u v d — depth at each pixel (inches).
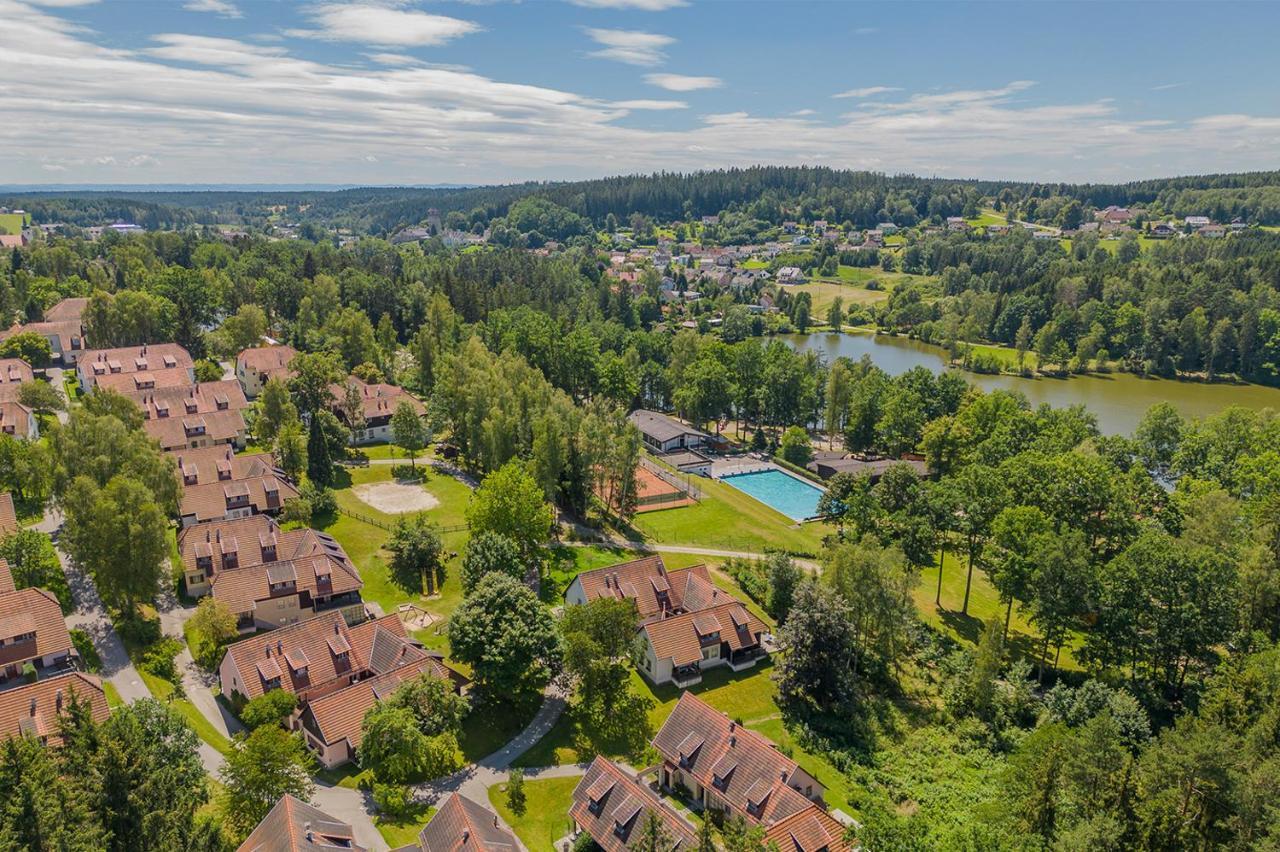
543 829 2415.1
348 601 3550.7
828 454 6373.0
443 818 2102.6
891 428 6151.6
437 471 5152.6
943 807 2603.3
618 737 2874.0
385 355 7130.9
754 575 4047.7
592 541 4416.8
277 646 2866.6
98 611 3280.0
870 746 2928.2
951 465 5413.4
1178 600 3186.5
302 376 5639.8
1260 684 2593.5
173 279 7470.5
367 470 5078.7
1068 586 3272.6
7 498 3533.5
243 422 5241.1
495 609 2947.8
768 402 6702.8
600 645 2989.7
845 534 4387.3
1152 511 4389.8
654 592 3580.2
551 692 3095.5
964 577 4343.0
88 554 3073.3
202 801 2186.3
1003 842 2059.5
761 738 2519.7
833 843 2175.2
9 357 6058.1
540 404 5167.3
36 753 1849.2
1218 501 3941.9
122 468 3683.6
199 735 2623.0
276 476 4382.4
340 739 2581.2
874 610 3307.1
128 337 6594.5
